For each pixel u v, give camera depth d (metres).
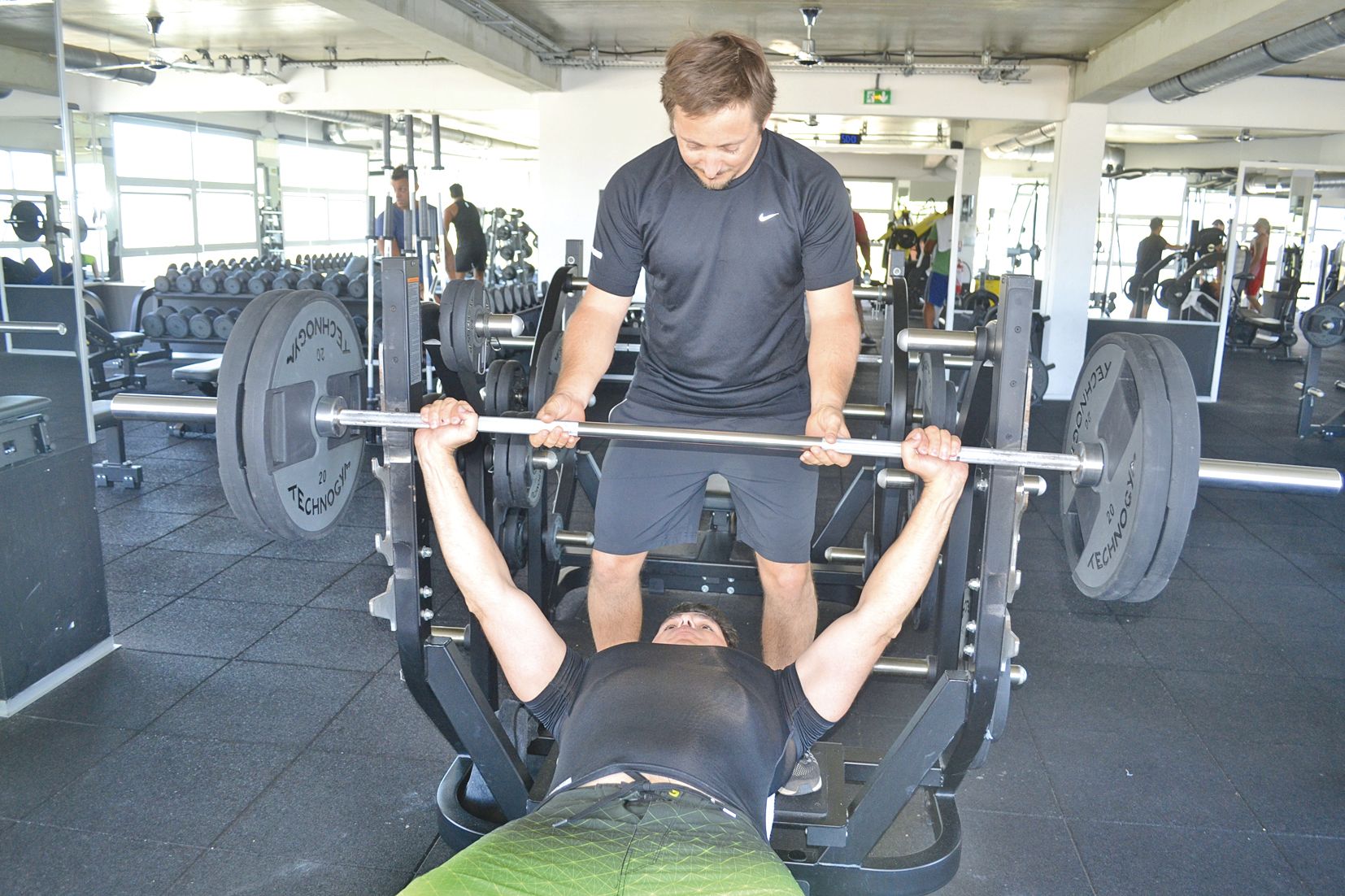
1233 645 2.70
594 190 6.30
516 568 2.24
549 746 1.89
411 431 1.46
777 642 1.87
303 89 6.52
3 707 2.14
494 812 1.73
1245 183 7.00
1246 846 1.81
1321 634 2.79
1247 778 2.04
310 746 2.06
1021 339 1.35
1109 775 2.04
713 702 1.20
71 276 2.28
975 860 1.75
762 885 0.92
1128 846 1.80
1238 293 8.59
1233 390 7.04
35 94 2.27
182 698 2.25
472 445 1.85
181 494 3.86
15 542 2.15
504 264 9.48
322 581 3.00
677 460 1.78
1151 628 2.81
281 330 1.37
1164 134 8.95
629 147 6.23
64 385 2.30
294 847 1.73
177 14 5.16
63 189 2.26
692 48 1.31
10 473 2.12
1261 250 8.23
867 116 6.50
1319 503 4.15
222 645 2.54
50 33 2.25
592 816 1.02
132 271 7.52
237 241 8.66
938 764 1.84
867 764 1.86
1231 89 6.11
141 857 1.69
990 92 6.16
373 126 9.34
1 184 2.28
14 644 2.16
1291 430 5.66
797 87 6.21
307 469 1.49
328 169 9.50
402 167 4.82
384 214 4.25
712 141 1.36
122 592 2.86
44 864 1.67
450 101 6.38
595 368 1.68
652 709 1.18
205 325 5.74
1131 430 1.39
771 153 1.58
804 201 1.58
